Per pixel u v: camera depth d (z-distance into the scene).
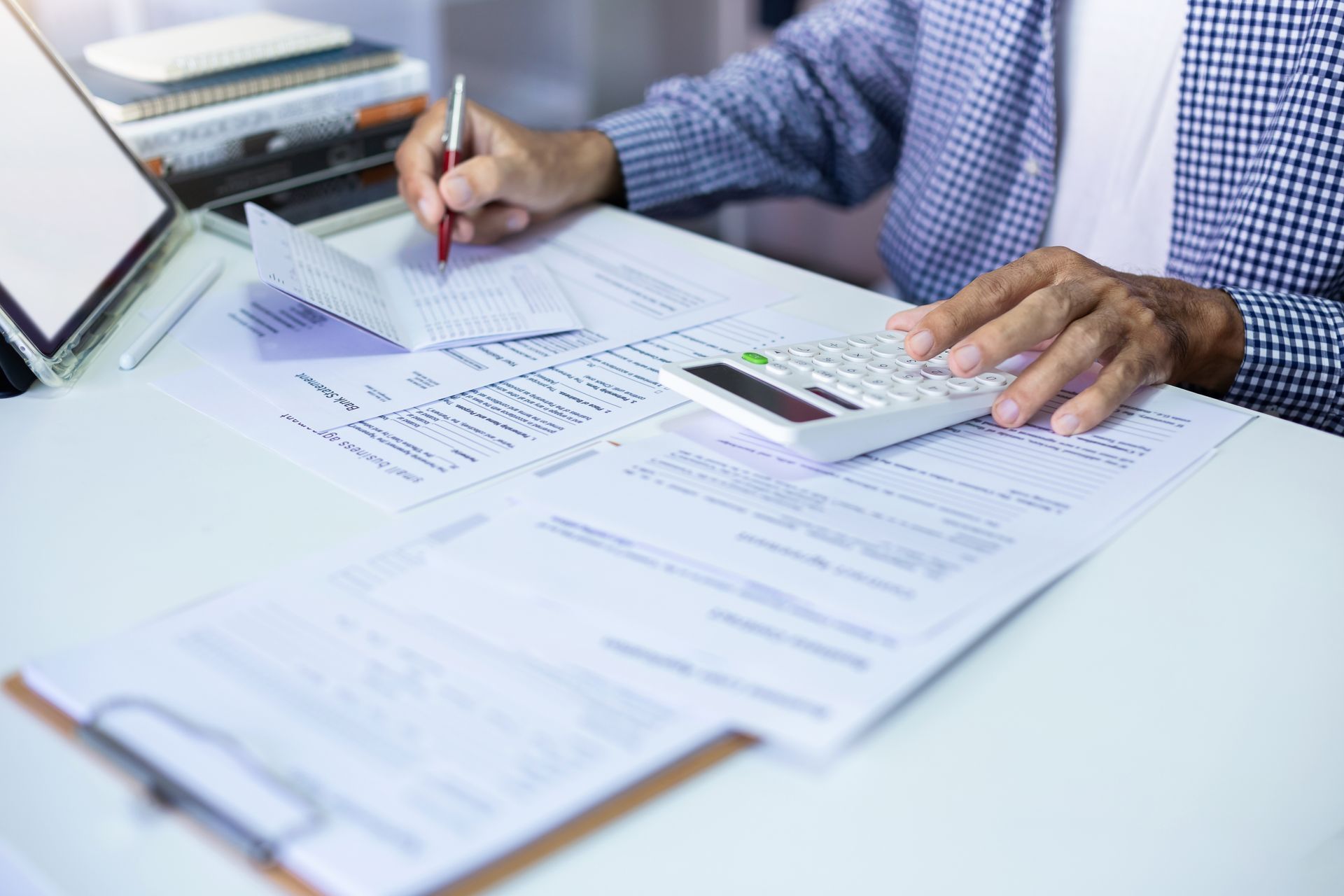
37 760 0.32
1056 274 0.59
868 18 1.04
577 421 0.53
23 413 0.52
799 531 0.42
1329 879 0.30
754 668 0.35
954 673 0.37
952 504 0.45
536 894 0.28
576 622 0.37
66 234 0.60
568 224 0.82
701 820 0.31
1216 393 0.66
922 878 0.29
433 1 1.44
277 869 0.28
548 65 1.66
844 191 1.13
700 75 1.94
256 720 0.32
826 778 0.32
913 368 0.55
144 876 0.28
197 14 1.14
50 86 0.66
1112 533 0.44
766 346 0.62
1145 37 0.91
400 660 0.35
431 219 0.72
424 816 0.29
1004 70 0.92
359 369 0.58
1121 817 0.32
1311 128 0.76
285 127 0.84
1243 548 0.44
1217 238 0.83
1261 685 0.37
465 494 0.46
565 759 0.31
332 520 0.44
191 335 0.61
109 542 0.42
